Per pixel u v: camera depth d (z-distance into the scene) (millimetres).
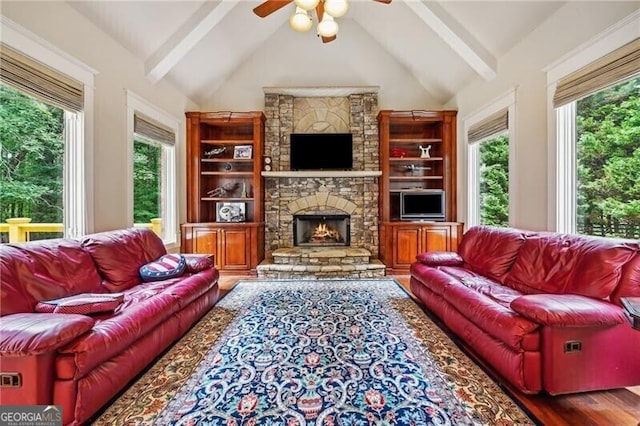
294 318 3131
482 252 3301
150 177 4516
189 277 3080
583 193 2848
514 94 3600
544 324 1782
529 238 2861
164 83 4480
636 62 2225
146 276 2988
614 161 2543
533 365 1835
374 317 3152
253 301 3674
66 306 1935
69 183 2955
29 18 2430
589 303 1881
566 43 2855
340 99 5598
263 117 5305
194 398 1855
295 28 2908
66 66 2773
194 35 3896
